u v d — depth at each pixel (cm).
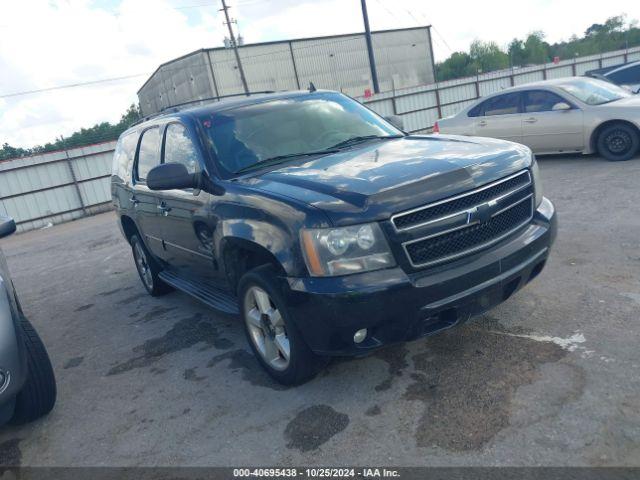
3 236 408
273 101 464
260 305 354
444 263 307
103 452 327
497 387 313
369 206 293
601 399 286
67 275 857
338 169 347
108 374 440
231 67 4878
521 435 270
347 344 305
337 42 5447
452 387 321
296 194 319
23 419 373
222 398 363
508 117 1013
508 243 331
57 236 1464
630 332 348
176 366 428
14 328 316
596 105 916
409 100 2702
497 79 2936
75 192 1981
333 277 296
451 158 338
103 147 2005
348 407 322
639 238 518
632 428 261
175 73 5303
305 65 5275
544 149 987
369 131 453
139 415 362
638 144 873
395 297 291
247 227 339
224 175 389
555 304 406
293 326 325
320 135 432
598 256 490
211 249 410
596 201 676
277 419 324
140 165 547
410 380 338
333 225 293
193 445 315
